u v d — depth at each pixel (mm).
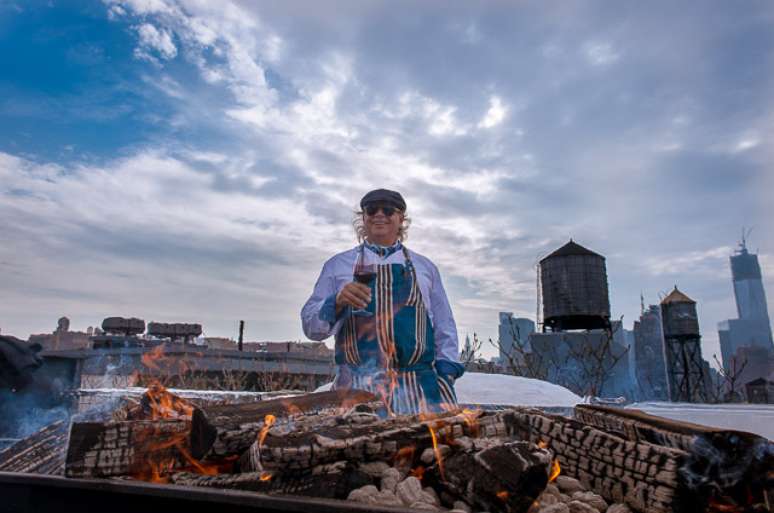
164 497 1351
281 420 1710
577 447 1612
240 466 1606
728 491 1358
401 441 1512
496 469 1334
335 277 2803
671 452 1387
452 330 2746
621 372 9836
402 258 2791
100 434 1682
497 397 3789
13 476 1641
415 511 1096
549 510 1338
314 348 10781
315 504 1162
